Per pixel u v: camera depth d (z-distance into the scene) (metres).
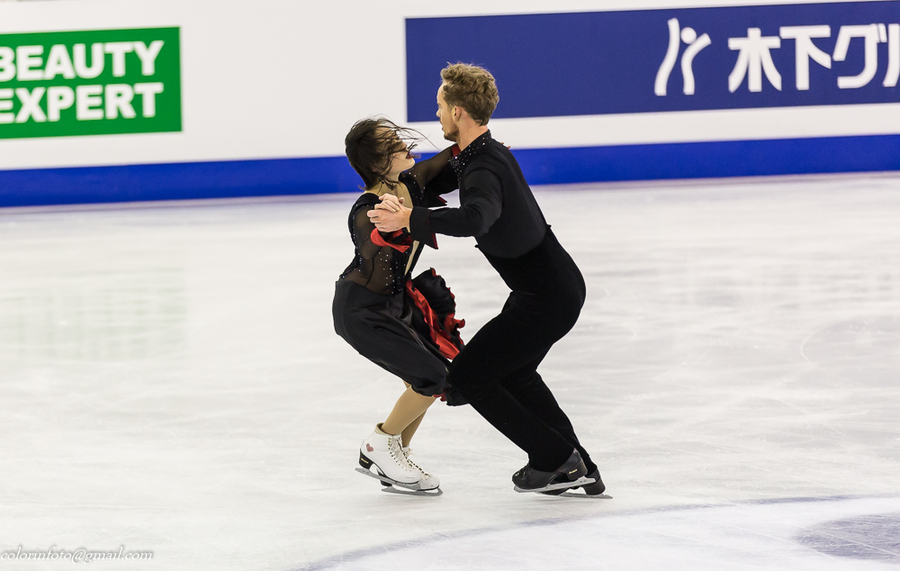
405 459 11.86
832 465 12.50
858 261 26.44
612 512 11.10
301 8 43.47
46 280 27.06
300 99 44.00
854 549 9.86
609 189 42.47
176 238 33.75
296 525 10.94
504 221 10.67
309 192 44.62
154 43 43.25
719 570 9.44
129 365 18.48
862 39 44.00
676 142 44.47
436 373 11.23
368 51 43.75
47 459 13.44
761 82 44.16
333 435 14.38
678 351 18.47
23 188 43.53
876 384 16.12
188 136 43.84
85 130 43.41
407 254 11.48
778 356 17.95
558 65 43.78
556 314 11.01
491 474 12.66
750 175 44.88
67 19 42.78
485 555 9.96
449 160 11.29
